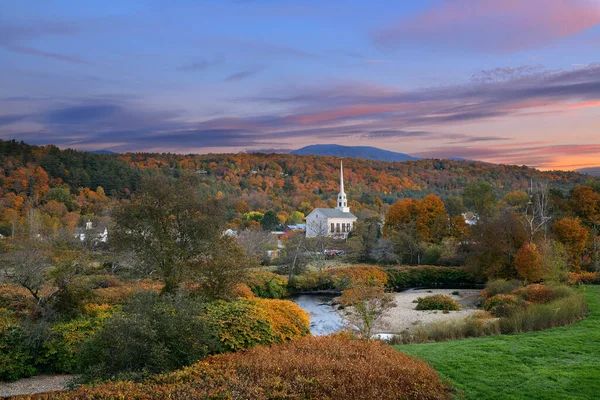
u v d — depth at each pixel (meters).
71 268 26.77
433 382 14.27
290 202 183.25
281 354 16.17
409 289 62.16
